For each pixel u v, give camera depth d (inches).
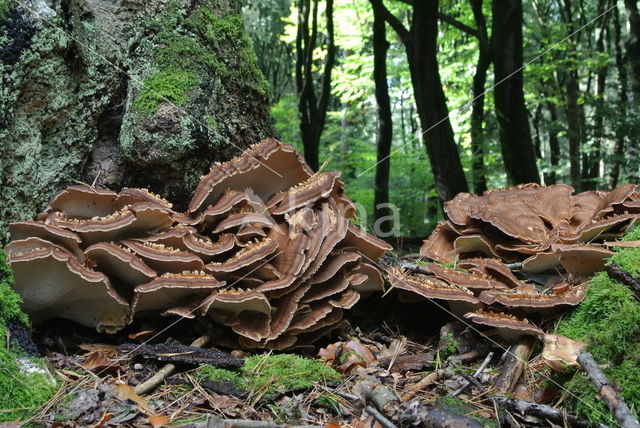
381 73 490.3
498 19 411.2
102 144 165.2
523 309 140.8
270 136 195.9
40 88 139.7
